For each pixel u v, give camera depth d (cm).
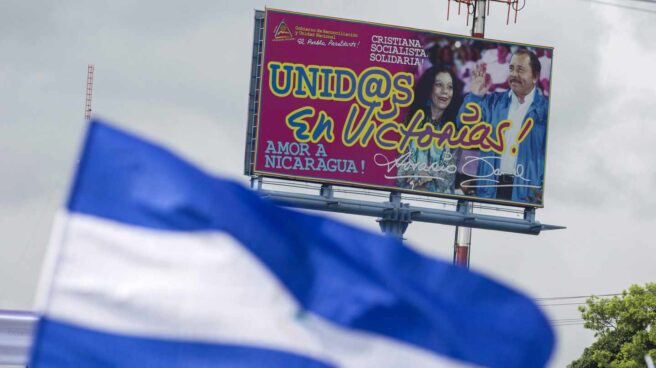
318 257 1131
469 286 1163
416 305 1152
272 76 5803
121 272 1042
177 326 1057
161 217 1059
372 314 1135
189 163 1078
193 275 1070
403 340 1145
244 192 1100
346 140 5853
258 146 5762
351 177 5841
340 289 1132
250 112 5806
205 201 1078
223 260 1080
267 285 1096
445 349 1156
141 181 1056
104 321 1032
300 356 1104
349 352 1131
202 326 1067
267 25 5806
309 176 5791
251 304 1090
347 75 5884
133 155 1056
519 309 1168
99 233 1039
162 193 1062
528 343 1166
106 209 1044
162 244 1055
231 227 1090
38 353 1015
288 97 5812
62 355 1020
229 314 1079
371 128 5884
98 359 1027
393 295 1145
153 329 1047
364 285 1141
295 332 1109
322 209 5825
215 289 1076
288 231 1121
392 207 5822
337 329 1127
